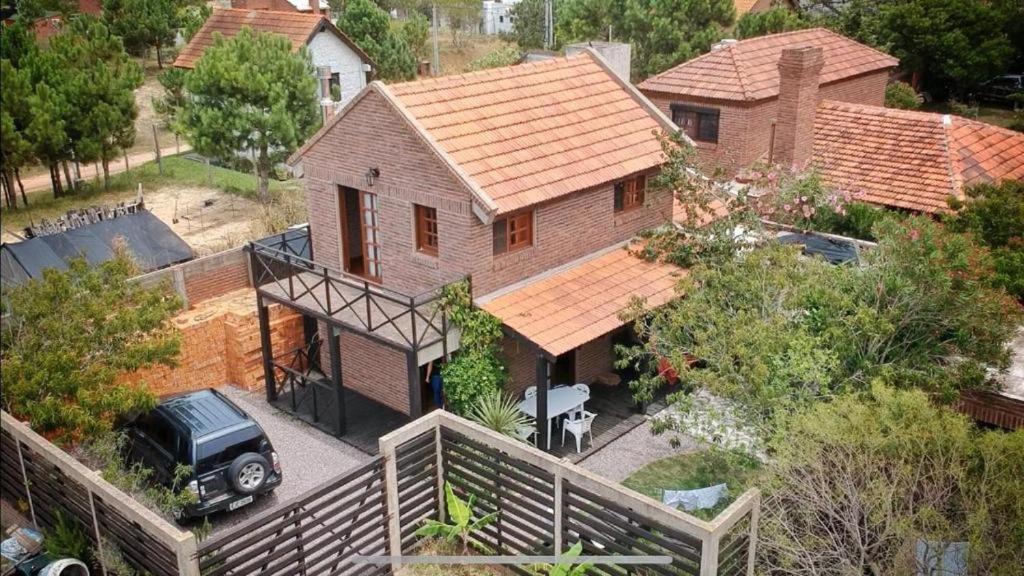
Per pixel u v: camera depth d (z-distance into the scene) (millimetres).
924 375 13055
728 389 12539
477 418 15617
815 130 25078
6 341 12492
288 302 17250
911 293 13617
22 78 14742
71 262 13609
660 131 19391
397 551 12047
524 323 15664
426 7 61281
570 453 16266
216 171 28453
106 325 13250
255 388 19062
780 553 11109
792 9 46906
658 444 16625
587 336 15461
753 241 17469
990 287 13922
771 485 11141
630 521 10531
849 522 11133
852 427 11109
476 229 15805
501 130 17250
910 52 36969
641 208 19422
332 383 17484
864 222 19906
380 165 16859
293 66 26469
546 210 17078
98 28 20391
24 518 12320
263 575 10367
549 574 10648
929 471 10867
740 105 25375
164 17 35750
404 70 41656
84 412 12227
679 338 14852
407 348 15148
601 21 38906
